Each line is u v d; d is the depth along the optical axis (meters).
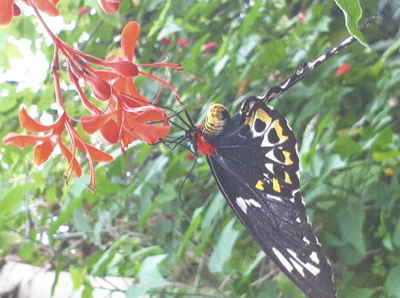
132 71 0.18
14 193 0.38
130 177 0.51
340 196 0.32
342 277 0.35
